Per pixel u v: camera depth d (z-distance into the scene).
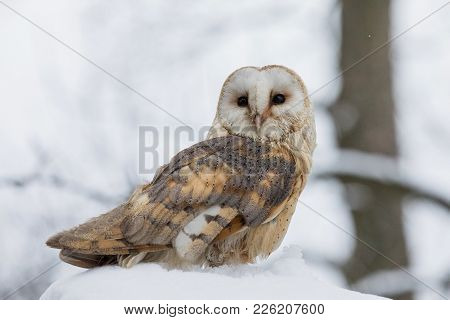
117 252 8.13
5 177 14.22
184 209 8.31
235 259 8.94
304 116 10.19
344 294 7.65
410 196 14.27
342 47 15.35
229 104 10.20
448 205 14.20
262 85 9.92
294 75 10.26
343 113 15.02
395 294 14.34
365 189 14.30
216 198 8.42
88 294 7.40
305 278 8.05
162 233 8.21
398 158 14.97
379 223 14.31
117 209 8.53
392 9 15.73
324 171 14.30
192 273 7.90
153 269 8.05
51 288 7.98
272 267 8.41
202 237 8.29
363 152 14.74
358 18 15.26
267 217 8.80
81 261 8.45
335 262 14.73
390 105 15.05
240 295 7.30
